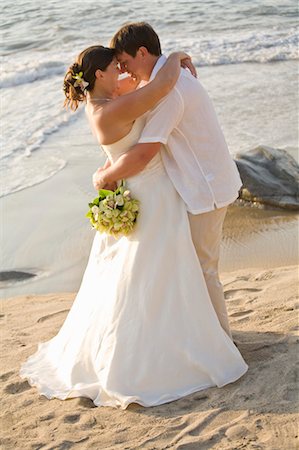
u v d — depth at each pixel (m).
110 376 4.19
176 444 3.69
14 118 11.74
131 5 21.47
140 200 4.28
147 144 4.12
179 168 4.24
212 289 4.49
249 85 13.47
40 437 3.88
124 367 4.20
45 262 7.19
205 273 4.46
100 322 4.35
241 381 4.28
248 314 5.32
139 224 4.28
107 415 4.05
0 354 5.00
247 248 7.29
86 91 4.32
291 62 15.44
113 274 4.36
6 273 6.97
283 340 4.76
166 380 4.19
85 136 10.95
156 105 4.12
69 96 4.38
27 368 4.68
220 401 4.07
